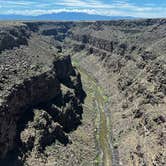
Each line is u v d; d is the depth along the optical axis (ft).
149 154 425.69
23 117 440.86
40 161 407.03
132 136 493.77
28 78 463.42
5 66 475.72
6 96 401.49
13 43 590.55
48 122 459.73
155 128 463.01
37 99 480.64
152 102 526.16
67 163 428.56
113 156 469.16
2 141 374.63
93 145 492.54
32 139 419.95
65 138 472.03
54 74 535.60
